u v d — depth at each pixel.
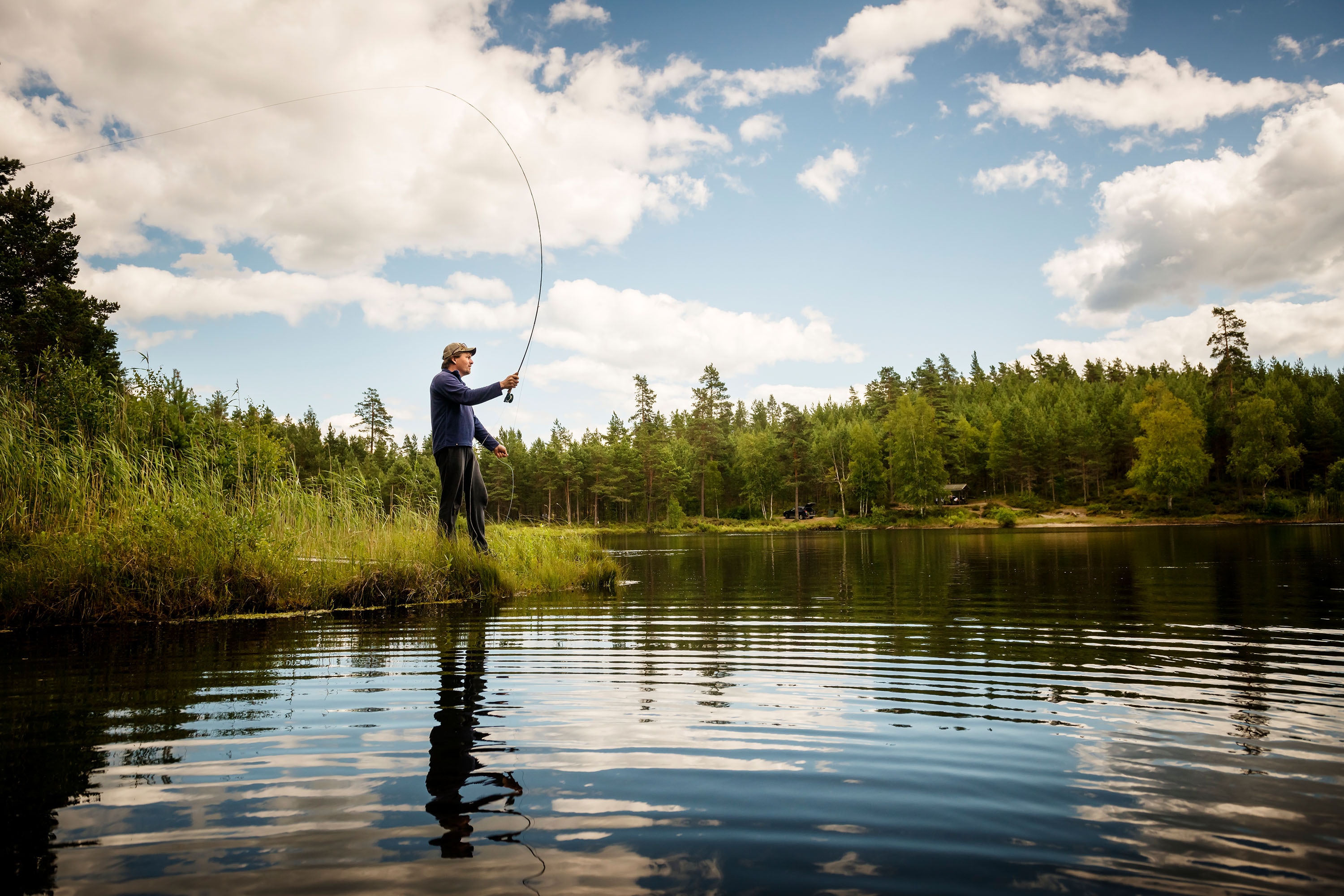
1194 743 2.47
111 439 8.52
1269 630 5.04
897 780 2.10
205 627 5.56
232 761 2.27
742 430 126.19
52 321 24.66
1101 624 5.41
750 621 5.80
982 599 7.25
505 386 8.75
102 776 2.13
